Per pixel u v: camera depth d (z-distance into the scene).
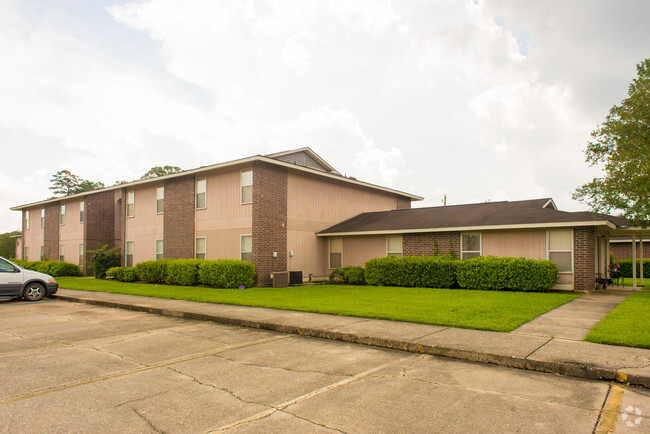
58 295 15.23
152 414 4.33
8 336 8.51
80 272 29.17
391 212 23.80
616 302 11.63
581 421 4.04
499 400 4.63
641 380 5.02
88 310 12.31
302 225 20.78
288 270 19.75
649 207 14.25
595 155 17.45
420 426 3.96
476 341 6.90
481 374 5.61
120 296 14.73
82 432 3.91
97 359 6.61
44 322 10.19
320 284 19.73
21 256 36.72
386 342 7.20
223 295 14.12
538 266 14.44
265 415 4.27
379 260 18.05
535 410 4.33
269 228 18.89
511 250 16.47
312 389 5.05
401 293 14.25
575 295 13.38
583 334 7.35
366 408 4.42
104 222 30.05
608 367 5.36
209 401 4.69
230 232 19.56
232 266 17.27
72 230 30.53
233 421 4.12
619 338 6.77
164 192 23.03
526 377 5.47
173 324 9.76
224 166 19.55
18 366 6.24
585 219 14.62
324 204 22.28
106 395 4.93
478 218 17.97
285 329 8.61
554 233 15.52
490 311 9.81
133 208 25.05
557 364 5.60
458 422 4.04
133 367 6.13
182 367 6.09
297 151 22.53
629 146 16.36
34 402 4.71
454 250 17.89
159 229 23.20
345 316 9.63
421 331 7.79
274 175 19.34
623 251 28.95
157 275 20.36
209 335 8.42
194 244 21.12
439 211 21.47
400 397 4.75
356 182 24.03
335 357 6.58
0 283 13.79
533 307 10.42
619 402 4.54
